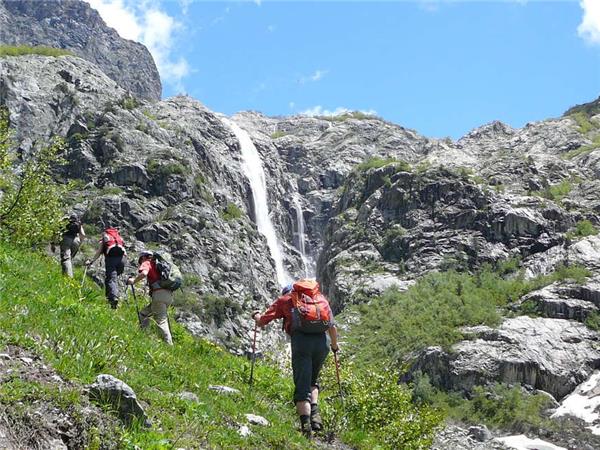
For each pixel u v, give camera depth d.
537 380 134.75
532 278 175.75
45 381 8.02
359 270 199.25
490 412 125.06
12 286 11.97
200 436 9.09
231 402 11.66
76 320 11.64
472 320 154.50
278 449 10.31
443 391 135.25
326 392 20.05
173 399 9.98
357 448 13.76
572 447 111.94
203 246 172.38
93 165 182.88
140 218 170.12
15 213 25.03
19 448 6.62
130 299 18.80
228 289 166.62
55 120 197.88
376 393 20.88
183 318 143.12
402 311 167.38
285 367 17.88
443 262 190.25
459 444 104.69
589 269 170.88
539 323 150.75
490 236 194.62
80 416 7.46
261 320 11.04
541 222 192.25
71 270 18.91
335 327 11.31
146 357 11.75
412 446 21.03
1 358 8.16
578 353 142.38
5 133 30.17
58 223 24.61
